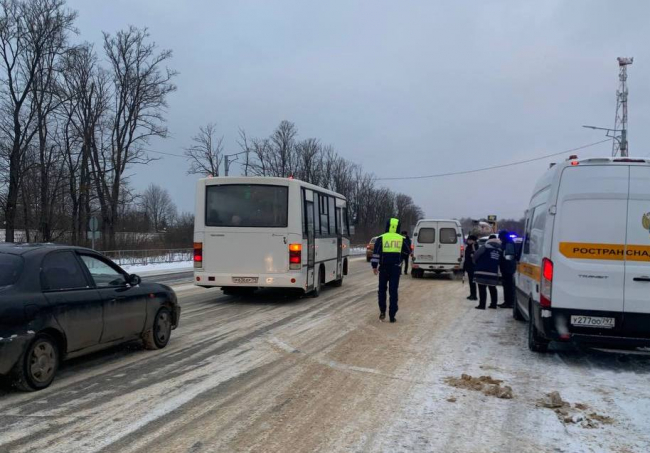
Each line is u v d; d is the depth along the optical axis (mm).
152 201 91000
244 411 4859
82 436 4211
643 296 6293
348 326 9430
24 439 4141
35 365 5332
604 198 6445
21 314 5113
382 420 4668
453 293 15406
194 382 5793
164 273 24938
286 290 14641
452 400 5250
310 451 3986
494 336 8680
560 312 6492
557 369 6574
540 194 7586
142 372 6191
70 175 35750
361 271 24594
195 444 4082
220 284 11906
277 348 7574
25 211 32469
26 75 31984
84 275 6148
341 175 67625
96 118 39188
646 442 4223
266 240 11812
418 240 20781
